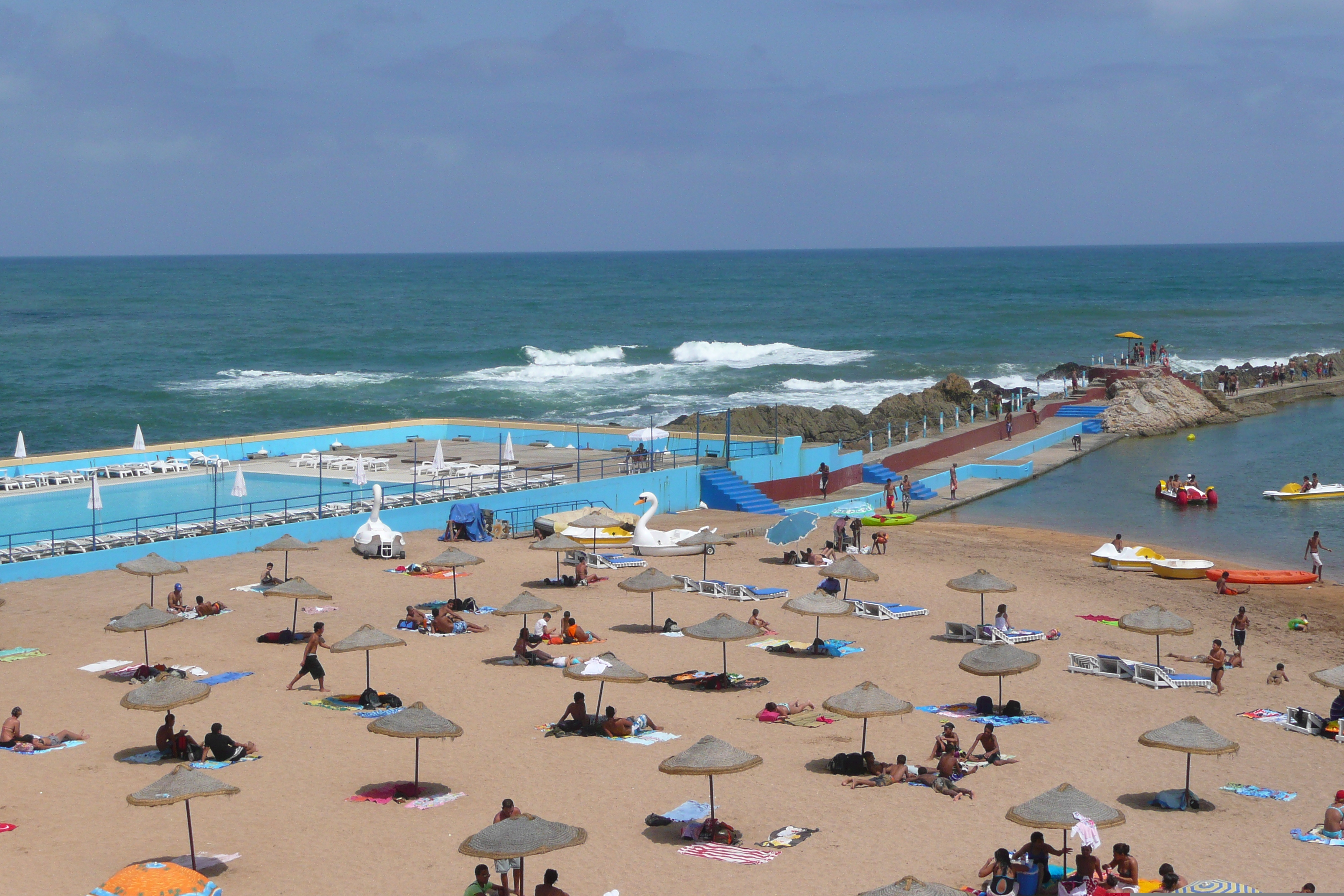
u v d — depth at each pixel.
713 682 27.48
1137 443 76.12
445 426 61.62
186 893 15.04
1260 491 59.84
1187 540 48.91
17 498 44.84
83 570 36.09
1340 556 45.91
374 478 48.50
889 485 52.81
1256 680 29.23
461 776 21.78
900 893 14.84
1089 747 23.98
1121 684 28.52
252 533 39.41
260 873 17.61
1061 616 34.62
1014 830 19.69
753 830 19.58
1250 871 18.23
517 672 28.23
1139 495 59.03
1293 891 17.47
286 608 32.72
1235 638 31.02
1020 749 23.73
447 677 27.66
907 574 39.38
